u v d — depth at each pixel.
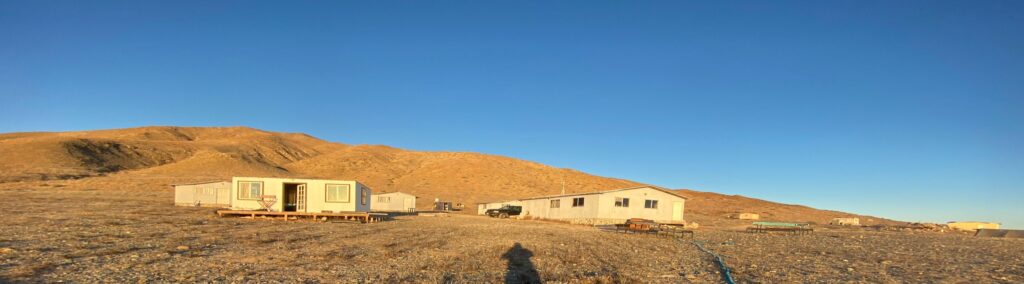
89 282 11.09
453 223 37.66
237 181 37.62
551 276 13.52
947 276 15.59
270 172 109.06
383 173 119.00
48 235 19.09
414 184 106.25
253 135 181.25
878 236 38.28
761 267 16.78
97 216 29.70
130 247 16.70
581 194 49.34
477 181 108.69
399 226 31.78
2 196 47.00
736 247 24.67
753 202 111.19
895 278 14.94
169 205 47.38
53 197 49.38
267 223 31.05
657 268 16.09
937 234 46.41
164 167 105.44
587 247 21.33
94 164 102.62
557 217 53.59
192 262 14.09
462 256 16.83
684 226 46.12
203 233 22.48
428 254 17.16
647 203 47.38
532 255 17.61
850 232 45.56
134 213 33.81
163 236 20.48
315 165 128.75
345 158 134.12
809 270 16.33
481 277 13.08
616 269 15.38
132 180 80.00
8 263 12.86
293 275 12.57
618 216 46.06
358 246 19.27
